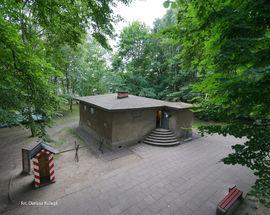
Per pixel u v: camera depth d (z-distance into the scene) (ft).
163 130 45.73
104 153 35.76
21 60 14.10
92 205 20.24
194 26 8.89
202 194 22.70
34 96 17.07
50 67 16.06
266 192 6.70
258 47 7.63
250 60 7.68
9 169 28.53
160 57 80.38
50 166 24.43
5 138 44.34
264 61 7.24
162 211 19.53
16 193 22.21
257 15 7.29
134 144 41.75
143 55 80.74
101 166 29.96
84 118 52.80
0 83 15.69
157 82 83.51
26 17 16.46
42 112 18.39
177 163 31.63
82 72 77.05
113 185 24.29
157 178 26.32
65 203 20.48
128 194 22.36
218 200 21.58
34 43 21.61
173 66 71.41
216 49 8.71
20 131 50.19
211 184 25.03
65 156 33.81
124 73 80.69
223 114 10.25
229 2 7.77
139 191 23.03
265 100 7.89
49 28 18.92
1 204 20.21
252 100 8.21
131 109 37.83
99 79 88.58
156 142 41.75
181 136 46.11
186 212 19.44
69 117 71.61
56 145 39.29
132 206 20.21
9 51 13.42
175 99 68.85
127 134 40.45
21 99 17.40
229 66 8.72
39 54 20.30
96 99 49.80
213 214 19.21
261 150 7.81
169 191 23.17
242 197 21.76
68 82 75.31
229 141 44.91
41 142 24.29
